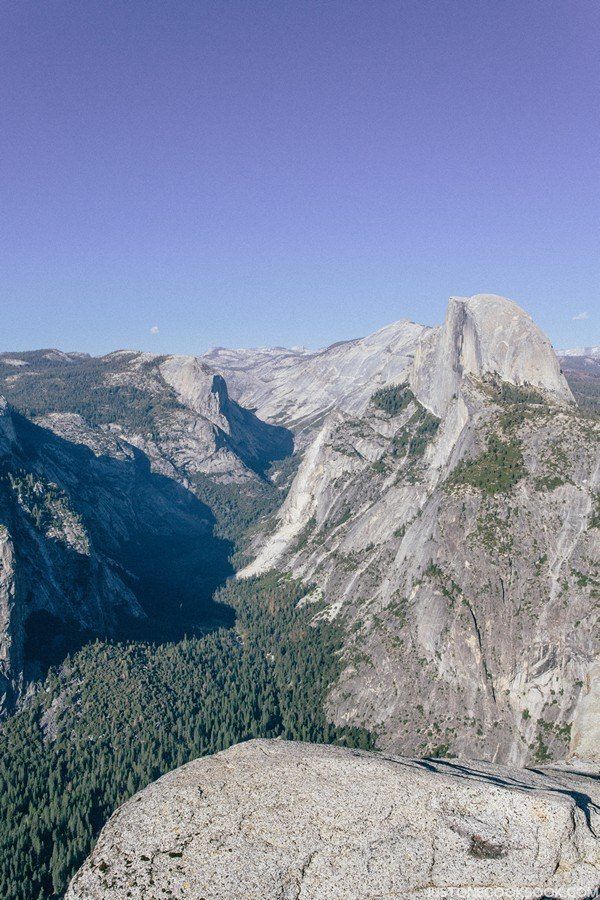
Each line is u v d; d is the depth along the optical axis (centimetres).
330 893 3203
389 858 3372
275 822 3572
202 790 3859
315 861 3347
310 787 3859
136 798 3847
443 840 3494
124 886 3216
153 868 3306
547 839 3522
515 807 3703
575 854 3472
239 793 3816
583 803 3922
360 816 3619
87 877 3297
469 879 3303
